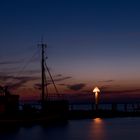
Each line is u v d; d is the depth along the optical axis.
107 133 50.62
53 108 73.25
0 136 49.09
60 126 62.19
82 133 51.09
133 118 83.12
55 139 45.09
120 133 50.44
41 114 69.62
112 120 75.69
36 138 46.53
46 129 57.38
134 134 49.12
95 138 45.19
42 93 73.50
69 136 47.88
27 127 61.03
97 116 86.69
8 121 63.06
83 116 84.75
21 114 66.62
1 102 65.50
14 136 48.91
